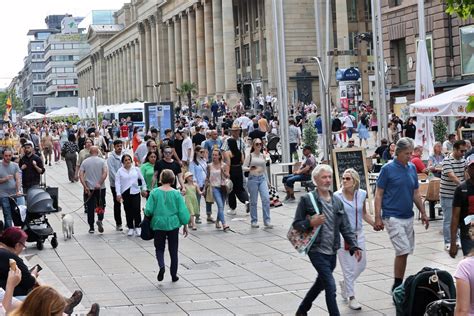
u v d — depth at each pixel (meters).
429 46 62.84
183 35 139.88
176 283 21.73
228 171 30.27
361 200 18.42
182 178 30.59
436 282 14.41
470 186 17.58
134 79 188.75
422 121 35.34
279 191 40.22
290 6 98.31
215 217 33.06
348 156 31.83
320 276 16.38
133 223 29.55
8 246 15.41
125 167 29.42
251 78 117.00
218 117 89.25
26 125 126.94
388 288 20.08
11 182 27.97
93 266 24.33
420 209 18.78
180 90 121.38
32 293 9.84
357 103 69.69
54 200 29.98
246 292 20.41
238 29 124.94
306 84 96.88
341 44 88.19
